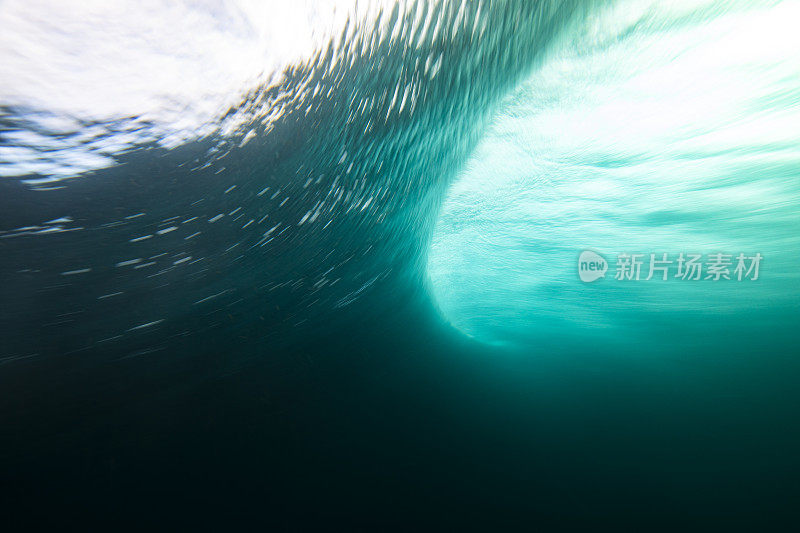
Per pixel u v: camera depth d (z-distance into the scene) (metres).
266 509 1.60
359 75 2.42
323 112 2.53
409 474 1.92
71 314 1.66
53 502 1.45
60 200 1.92
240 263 2.15
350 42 2.39
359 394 2.34
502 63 3.12
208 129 2.42
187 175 2.21
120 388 1.69
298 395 2.14
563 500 1.83
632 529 1.68
